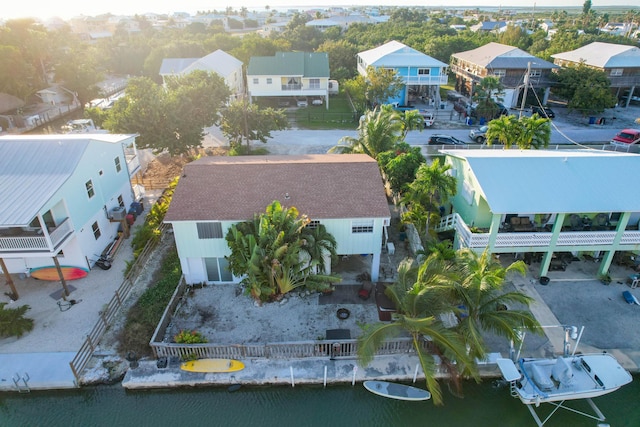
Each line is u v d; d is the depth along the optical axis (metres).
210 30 139.62
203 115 41.88
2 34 65.62
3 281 24.88
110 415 17.70
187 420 17.52
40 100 66.06
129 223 30.36
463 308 19.80
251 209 22.31
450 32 107.44
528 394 17.47
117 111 38.47
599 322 21.41
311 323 21.42
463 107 58.47
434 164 25.69
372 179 24.19
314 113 59.59
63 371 18.73
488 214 24.75
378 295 23.03
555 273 25.02
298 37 105.31
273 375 18.73
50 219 23.44
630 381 17.64
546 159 24.69
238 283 24.39
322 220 22.30
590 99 53.25
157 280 24.92
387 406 18.16
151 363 19.20
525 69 59.09
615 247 23.36
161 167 41.38
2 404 18.17
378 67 58.06
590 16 169.75
